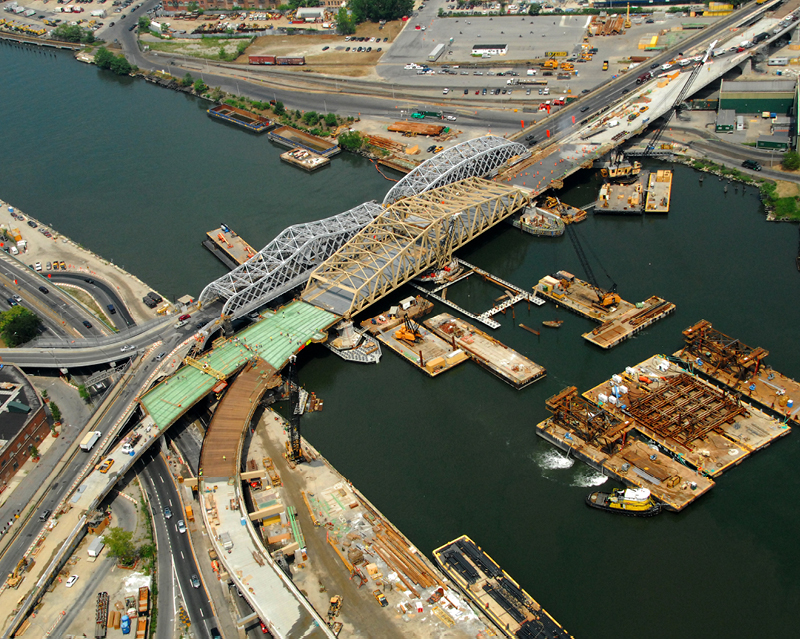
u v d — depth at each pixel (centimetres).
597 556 19688
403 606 18125
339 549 19888
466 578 19038
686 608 18325
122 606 18925
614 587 18900
